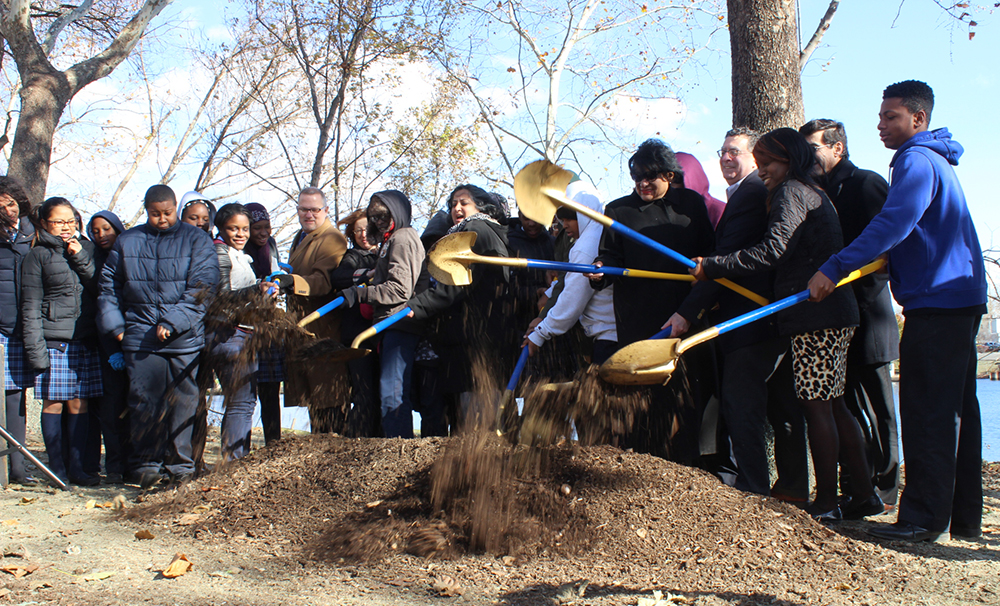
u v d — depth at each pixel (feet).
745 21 17.81
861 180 12.66
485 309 14.94
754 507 10.47
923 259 10.42
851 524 11.30
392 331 14.80
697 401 12.62
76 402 15.51
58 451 15.48
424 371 15.84
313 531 10.50
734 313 12.18
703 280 11.78
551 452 11.53
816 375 11.12
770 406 12.56
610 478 10.90
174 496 12.16
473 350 14.90
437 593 8.23
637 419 12.38
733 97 18.31
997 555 9.93
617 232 12.87
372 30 43.11
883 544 10.28
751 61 17.76
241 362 14.01
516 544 9.68
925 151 10.53
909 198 10.21
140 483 14.93
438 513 10.47
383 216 15.26
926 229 10.41
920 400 10.37
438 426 15.85
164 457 14.58
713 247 13.08
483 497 10.49
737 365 11.68
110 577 8.63
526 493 10.62
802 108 17.95
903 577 8.84
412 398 16.25
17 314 15.11
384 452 12.28
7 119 52.11
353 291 14.84
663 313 12.59
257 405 17.12
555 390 11.66
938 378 10.25
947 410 10.25
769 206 11.41
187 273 14.65
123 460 16.08
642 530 9.87
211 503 11.67
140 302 14.40
